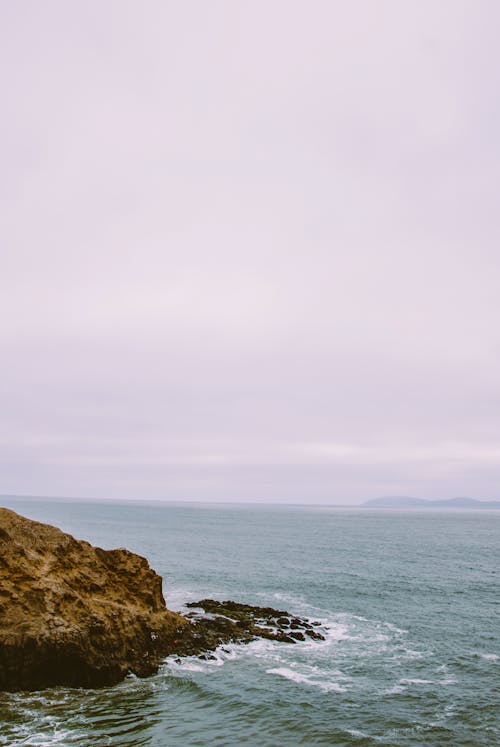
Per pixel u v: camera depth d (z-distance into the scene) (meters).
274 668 30.39
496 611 46.84
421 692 27.42
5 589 26.67
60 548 31.67
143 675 27.88
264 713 24.31
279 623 39.69
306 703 25.62
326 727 23.05
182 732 22.12
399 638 37.59
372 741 21.84
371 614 44.88
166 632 32.03
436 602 50.03
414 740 21.98
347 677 29.45
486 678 29.72
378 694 27.03
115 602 30.92
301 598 50.75
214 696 26.00
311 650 34.09
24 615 26.00
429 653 34.25
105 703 24.45
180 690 26.53
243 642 34.66
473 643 36.66
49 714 22.91
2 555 28.33
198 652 31.53
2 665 24.39
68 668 25.84
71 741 20.77
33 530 32.09
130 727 22.27
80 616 27.53
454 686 28.38
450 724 23.62
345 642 36.25
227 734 22.14
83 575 31.09
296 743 21.52
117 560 34.91
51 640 25.28
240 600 49.09
